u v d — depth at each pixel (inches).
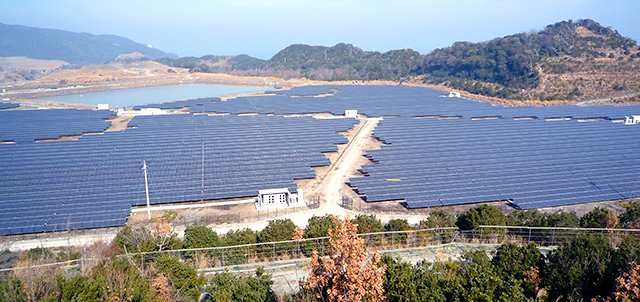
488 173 2546.8
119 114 4992.6
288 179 2465.6
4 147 3169.3
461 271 1082.7
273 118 4471.0
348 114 4640.8
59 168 2630.4
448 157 2886.3
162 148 3129.9
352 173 2701.8
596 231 1448.1
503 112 4744.1
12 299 846.5
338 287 830.5
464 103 5610.2
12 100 6589.6
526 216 1758.1
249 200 2236.7
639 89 5846.5
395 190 2293.3
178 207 2140.7
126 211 2004.2
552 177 2470.5
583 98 5900.6
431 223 1638.8
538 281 984.3
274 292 1061.1
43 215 1947.6
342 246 824.3
